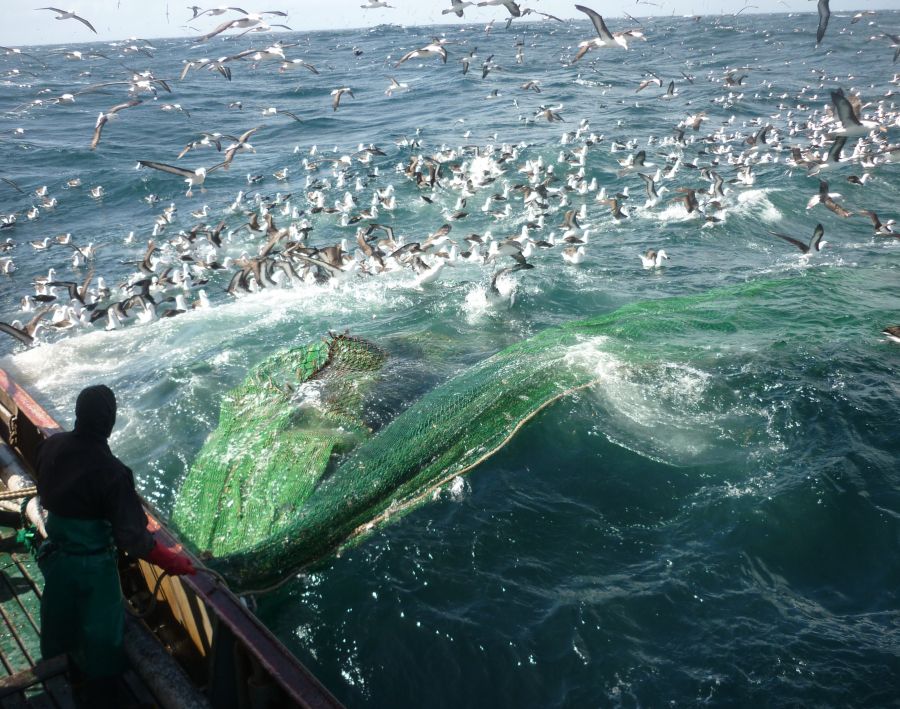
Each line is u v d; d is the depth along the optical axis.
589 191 31.69
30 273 24.73
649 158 37.50
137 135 51.88
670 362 11.38
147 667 5.05
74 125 57.31
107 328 17.17
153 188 36.44
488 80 73.19
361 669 6.63
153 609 5.68
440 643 6.84
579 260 20.16
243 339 14.52
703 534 8.16
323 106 62.94
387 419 9.95
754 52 96.44
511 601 7.29
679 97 60.00
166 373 12.62
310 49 134.00
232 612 4.59
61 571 4.57
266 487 8.49
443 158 36.28
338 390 10.43
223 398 10.56
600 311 15.73
